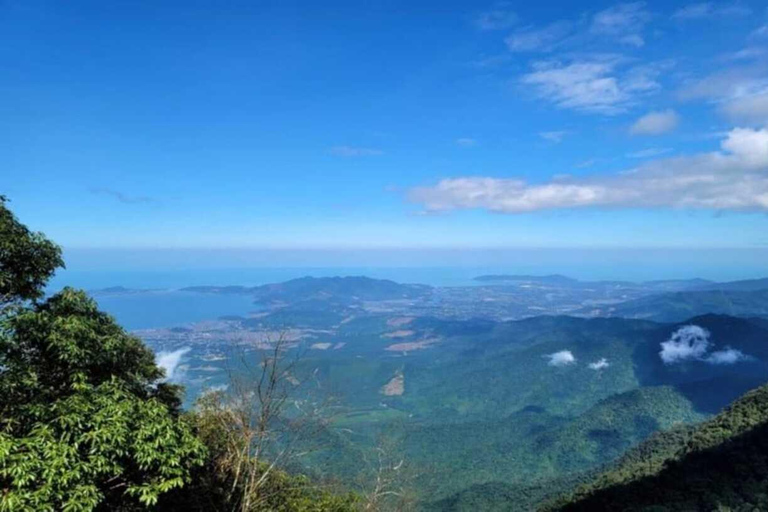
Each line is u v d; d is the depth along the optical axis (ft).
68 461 21.15
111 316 32.91
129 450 23.58
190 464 25.55
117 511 24.80
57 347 25.29
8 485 20.30
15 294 27.14
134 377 30.96
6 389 23.03
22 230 27.63
